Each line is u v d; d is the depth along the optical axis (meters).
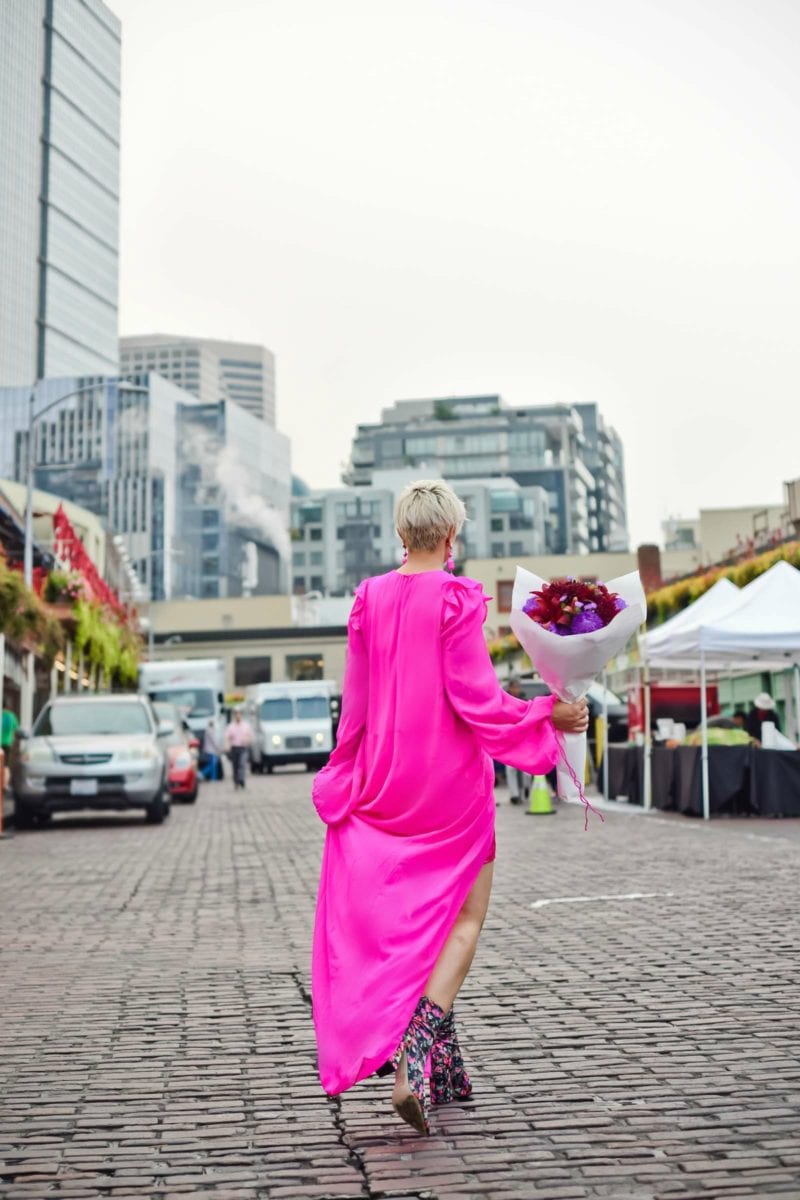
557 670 3.72
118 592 74.81
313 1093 4.39
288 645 84.50
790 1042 4.86
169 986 6.37
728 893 9.34
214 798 27.98
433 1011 3.58
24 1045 5.14
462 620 3.74
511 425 182.75
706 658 18.69
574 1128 3.88
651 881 10.20
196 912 9.16
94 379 137.00
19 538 34.28
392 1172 3.53
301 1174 3.54
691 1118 3.94
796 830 14.88
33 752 18.16
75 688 44.03
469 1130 3.88
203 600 90.06
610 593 3.76
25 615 25.58
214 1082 4.55
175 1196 3.38
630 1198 3.27
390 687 3.82
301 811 22.58
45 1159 3.71
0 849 14.84
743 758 17.22
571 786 3.78
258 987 6.32
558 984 6.11
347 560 148.38
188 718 43.41
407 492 4.00
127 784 18.19
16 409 137.25
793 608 17.31
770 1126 3.84
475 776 3.79
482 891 3.87
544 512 164.50
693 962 6.61
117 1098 4.35
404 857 3.69
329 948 3.73
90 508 162.62
